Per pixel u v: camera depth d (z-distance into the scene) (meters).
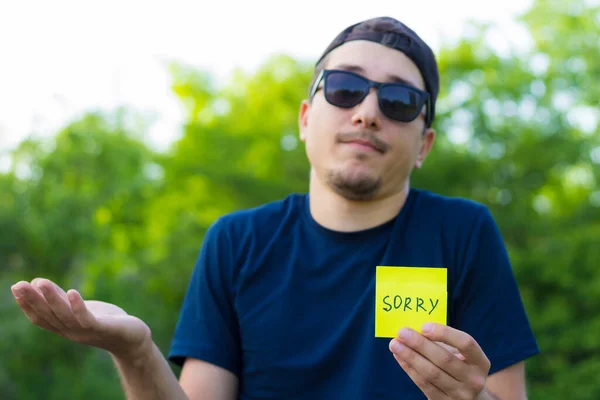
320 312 2.07
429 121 2.24
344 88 2.09
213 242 2.26
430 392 1.60
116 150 13.20
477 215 2.17
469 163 11.49
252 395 2.08
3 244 11.88
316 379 2.01
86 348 12.31
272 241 2.20
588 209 12.15
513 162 11.81
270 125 13.52
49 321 1.53
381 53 2.15
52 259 12.50
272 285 2.14
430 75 2.21
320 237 2.17
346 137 2.06
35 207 12.20
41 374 11.89
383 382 1.95
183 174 13.47
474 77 12.39
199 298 2.20
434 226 2.15
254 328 2.09
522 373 2.04
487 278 2.09
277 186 12.66
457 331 1.52
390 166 2.08
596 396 10.23
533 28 12.81
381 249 2.12
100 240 12.80
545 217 12.42
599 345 10.50
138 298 13.00
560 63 12.38
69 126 13.02
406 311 1.73
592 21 12.66
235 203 13.31
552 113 11.98
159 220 14.77
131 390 1.78
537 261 11.30
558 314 10.83
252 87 14.26
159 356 1.78
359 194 2.09
